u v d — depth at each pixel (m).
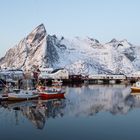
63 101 89.25
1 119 58.09
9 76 172.12
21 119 58.03
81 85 192.12
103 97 102.38
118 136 45.03
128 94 116.06
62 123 54.19
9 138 44.53
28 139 43.94
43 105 79.31
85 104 81.12
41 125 52.75
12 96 89.06
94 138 44.06
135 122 54.81
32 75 180.38
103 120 56.75
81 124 53.38
